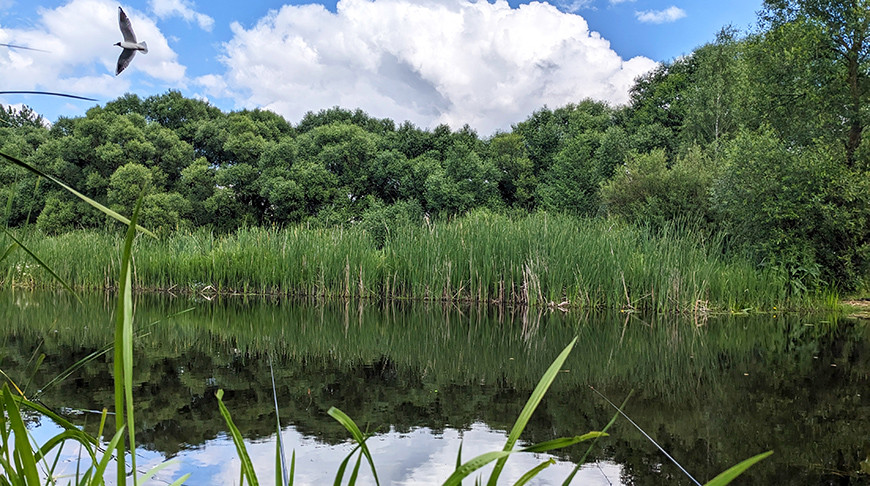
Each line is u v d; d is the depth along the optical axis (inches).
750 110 535.8
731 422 124.3
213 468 96.0
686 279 355.6
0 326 253.3
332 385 154.0
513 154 962.7
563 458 103.3
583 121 1060.5
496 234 406.0
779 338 248.8
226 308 341.1
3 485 51.0
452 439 112.2
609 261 365.4
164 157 938.1
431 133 941.8
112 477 91.3
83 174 917.8
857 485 90.9
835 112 451.2
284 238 452.4
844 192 402.6
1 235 131.6
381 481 91.6
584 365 184.7
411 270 407.8
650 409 133.8
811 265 406.9
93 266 454.0
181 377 160.6
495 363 187.2
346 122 1006.4
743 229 447.5
